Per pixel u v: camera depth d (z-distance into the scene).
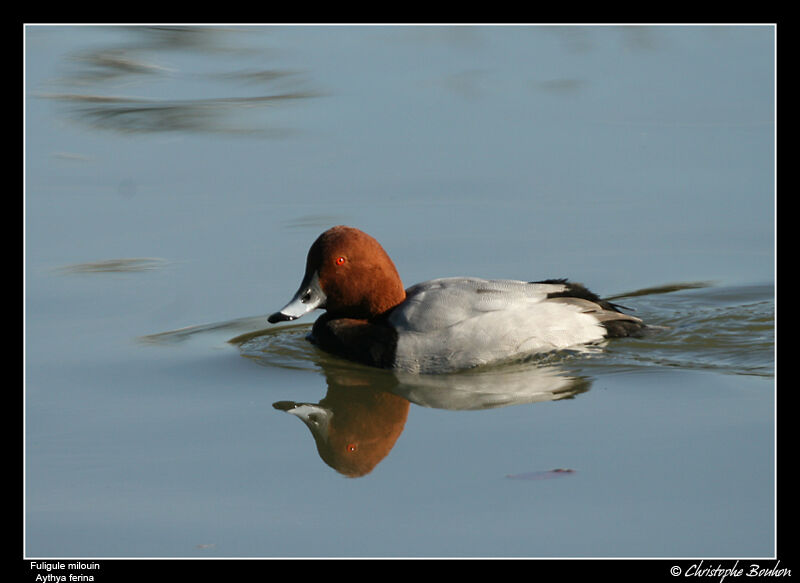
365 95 19.41
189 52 21.02
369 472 9.23
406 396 10.77
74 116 18.34
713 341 11.86
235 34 21.98
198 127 18.16
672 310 12.98
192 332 12.59
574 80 20.05
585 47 21.70
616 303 13.23
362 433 10.05
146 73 19.94
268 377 11.35
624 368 11.10
